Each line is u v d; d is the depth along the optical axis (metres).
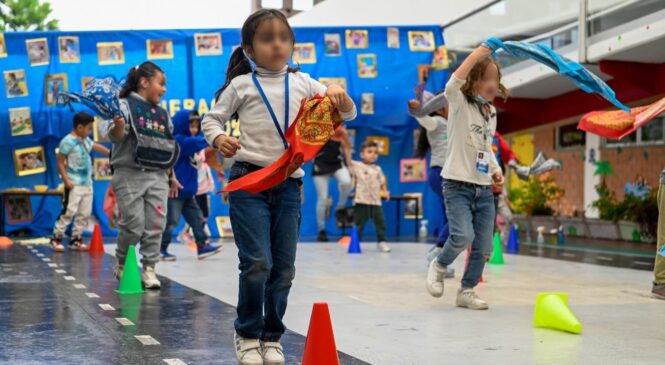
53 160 10.60
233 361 2.92
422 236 11.38
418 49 11.12
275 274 2.98
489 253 4.40
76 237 8.20
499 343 3.36
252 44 2.92
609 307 4.50
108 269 6.22
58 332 3.47
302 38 10.89
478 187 4.30
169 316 3.95
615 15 8.07
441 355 3.10
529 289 5.30
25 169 10.48
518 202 14.19
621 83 9.45
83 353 3.03
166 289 5.04
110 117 4.64
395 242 10.16
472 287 4.42
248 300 2.87
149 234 5.02
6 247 8.40
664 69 8.55
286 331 3.58
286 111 2.92
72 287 5.07
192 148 6.80
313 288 5.22
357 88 11.00
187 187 7.00
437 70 11.16
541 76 9.62
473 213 4.36
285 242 2.96
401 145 11.56
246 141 2.91
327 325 2.64
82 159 8.07
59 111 10.43
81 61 10.47
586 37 8.55
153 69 4.92
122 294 4.76
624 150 12.30
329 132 2.79
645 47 7.81
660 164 11.52
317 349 2.62
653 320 4.03
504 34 9.98
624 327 3.80
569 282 5.77
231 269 6.41
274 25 2.89
